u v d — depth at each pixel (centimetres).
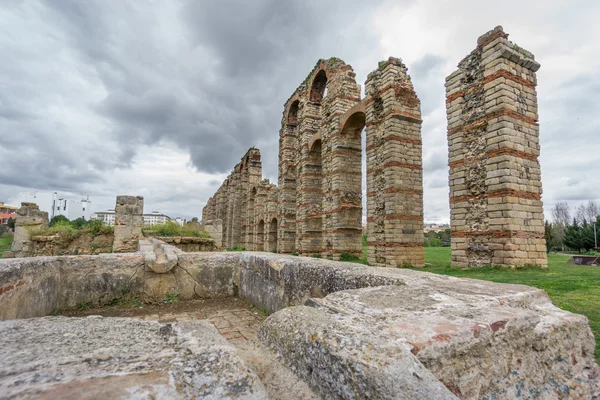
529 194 1130
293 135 3256
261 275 602
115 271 614
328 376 153
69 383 117
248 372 145
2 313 370
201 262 685
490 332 191
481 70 1221
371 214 1739
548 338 228
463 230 1248
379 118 1744
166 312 591
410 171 1622
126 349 159
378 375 134
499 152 1126
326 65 2388
